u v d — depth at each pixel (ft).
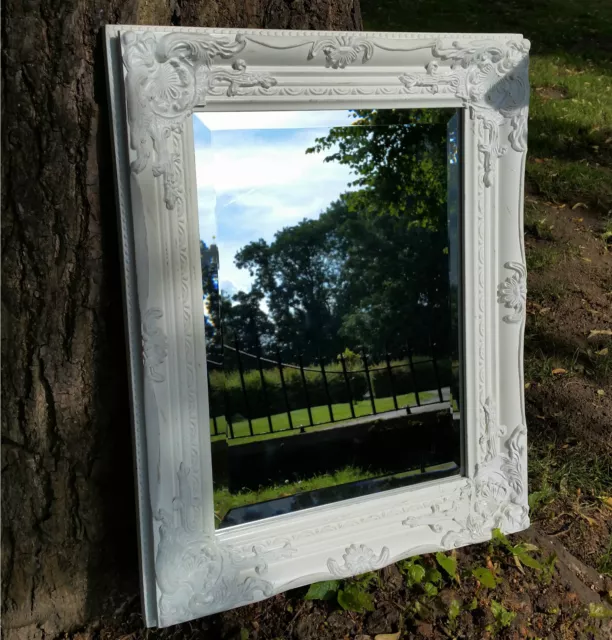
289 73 4.69
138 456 4.62
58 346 4.60
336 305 5.32
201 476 4.81
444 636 5.12
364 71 4.91
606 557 6.10
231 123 4.69
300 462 5.29
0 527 4.80
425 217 5.48
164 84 4.33
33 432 4.70
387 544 5.39
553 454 7.22
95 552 5.05
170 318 4.57
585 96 15.65
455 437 5.79
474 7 22.36
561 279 9.96
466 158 5.37
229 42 4.44
